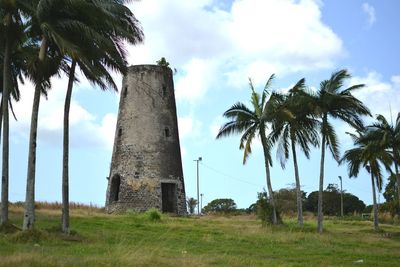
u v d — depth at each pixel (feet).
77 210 146.30
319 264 63.26
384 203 255.91
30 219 72.18
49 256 51.06
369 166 151.53
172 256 59.67
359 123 116.26
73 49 70.79
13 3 72.54
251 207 258.16
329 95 112.78
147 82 151.02
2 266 45.03
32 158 73.36
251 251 74.79
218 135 126.21
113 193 148.87
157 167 145.38
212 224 119.96
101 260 50.60
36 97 74.90
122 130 149.89
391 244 99.19
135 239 81.15
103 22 75.56
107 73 79.87
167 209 149.48
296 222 151.53
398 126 125.80
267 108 120.98
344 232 127.03
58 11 74.23
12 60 88.84
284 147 126.21
